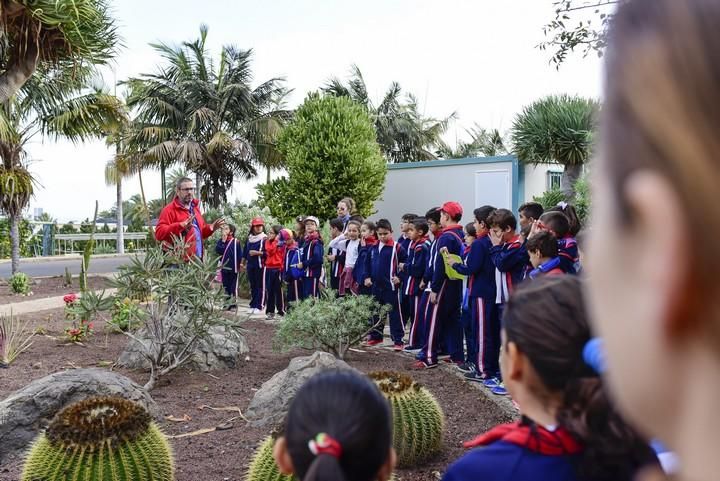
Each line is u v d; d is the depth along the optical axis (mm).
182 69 22469
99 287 14297
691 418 288
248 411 4727
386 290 7746
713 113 271
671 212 274
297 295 9781
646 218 282
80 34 8281
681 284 274
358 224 8773
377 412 1354
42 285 14617
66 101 13633
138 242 28625
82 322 7688
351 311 6348
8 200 14000
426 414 3787
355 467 1305
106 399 3242
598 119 327
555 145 11641
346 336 6496
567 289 1295
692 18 285
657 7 301
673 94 281
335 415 1316
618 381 318
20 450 3961
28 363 6551
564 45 5098
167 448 3248
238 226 13742
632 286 298
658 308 283
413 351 7406
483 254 5715
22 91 13320
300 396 1382
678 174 273
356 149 14250
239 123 23375
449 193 13367
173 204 7102
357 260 8156
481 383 5719
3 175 13570
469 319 6328
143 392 4535
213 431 4484
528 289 1343
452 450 4078
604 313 318
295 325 6309
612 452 1144
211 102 22672
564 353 1204
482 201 12766
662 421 303
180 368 6176
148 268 5582
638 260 293
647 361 296
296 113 15641
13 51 8492
